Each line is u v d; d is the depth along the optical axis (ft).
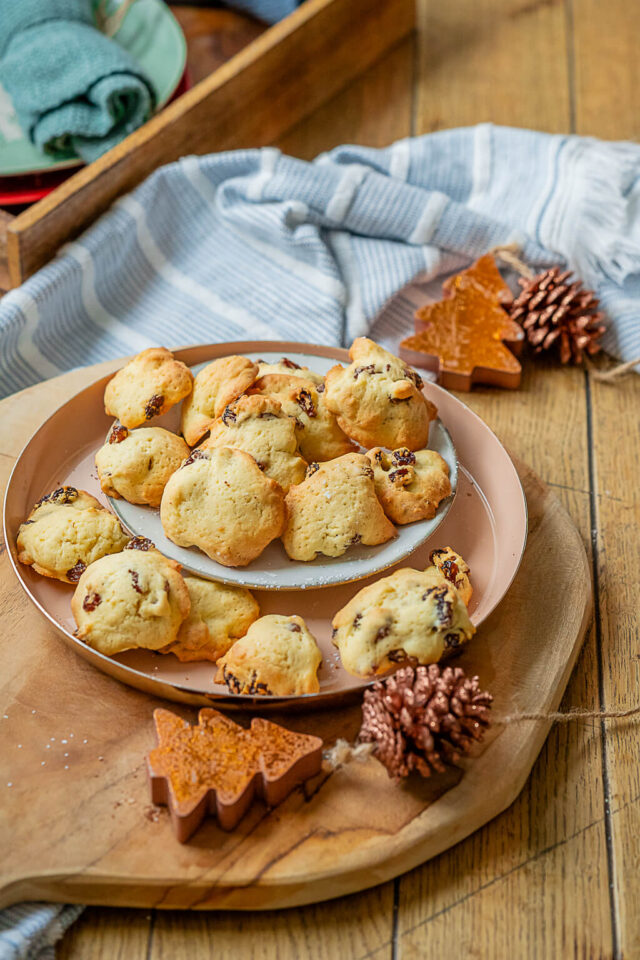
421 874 2.19
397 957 2.11
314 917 2.15
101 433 2.70
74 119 3.10
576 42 3.84
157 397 2.52
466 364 2.93
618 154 3.18
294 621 2.32
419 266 3.13
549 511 2.62
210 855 2.13
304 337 3.01
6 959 2.06
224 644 2.33
